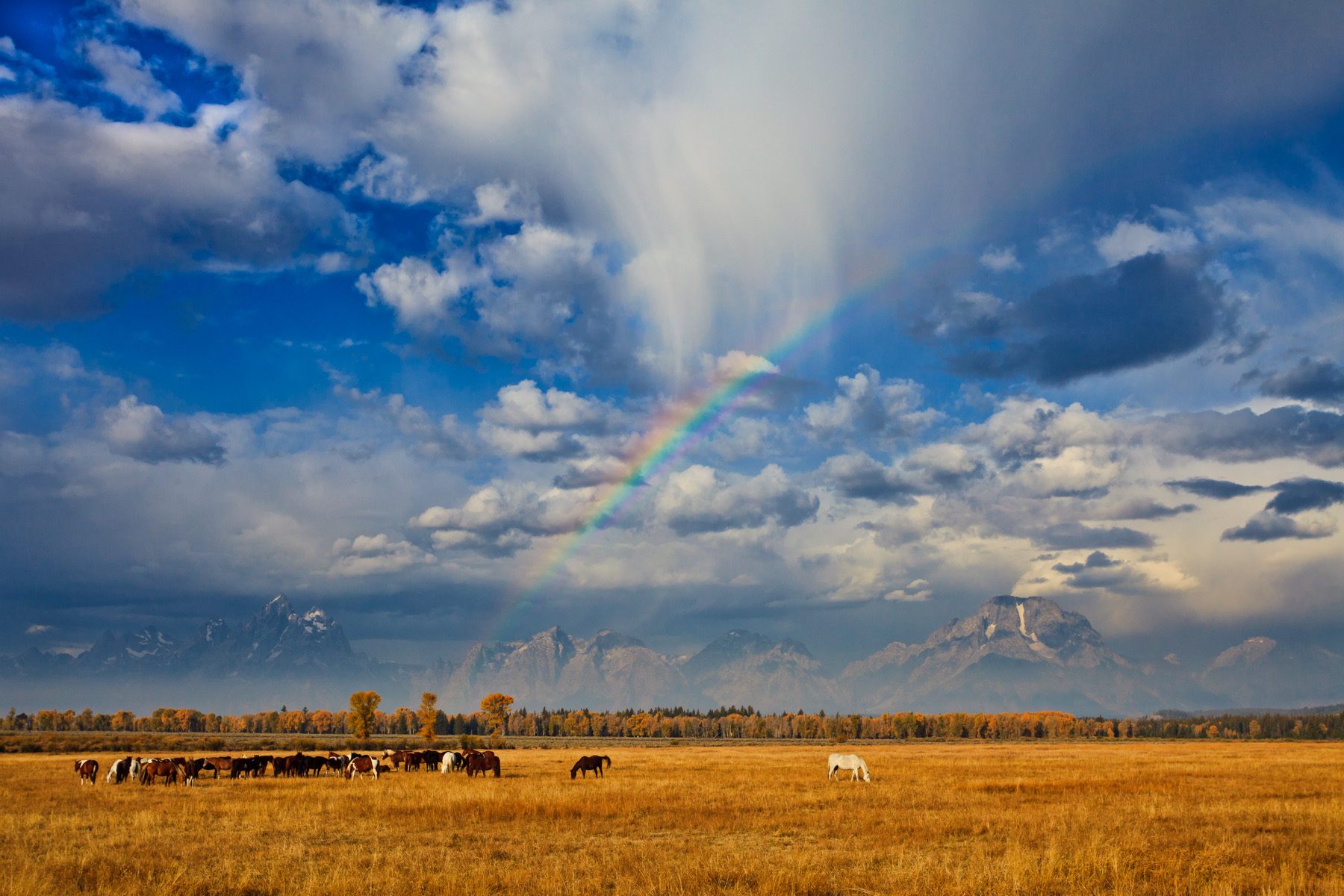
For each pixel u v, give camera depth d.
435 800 36.28
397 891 18.06
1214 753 108.88
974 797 38.59
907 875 19.22
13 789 43.97
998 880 18.52
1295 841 24.91
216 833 27.64
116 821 30.06
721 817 30.72
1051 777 54.00
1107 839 24.70
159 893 17.86
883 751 119.69
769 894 17.48
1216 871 19.88
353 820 30.64
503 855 23.36
